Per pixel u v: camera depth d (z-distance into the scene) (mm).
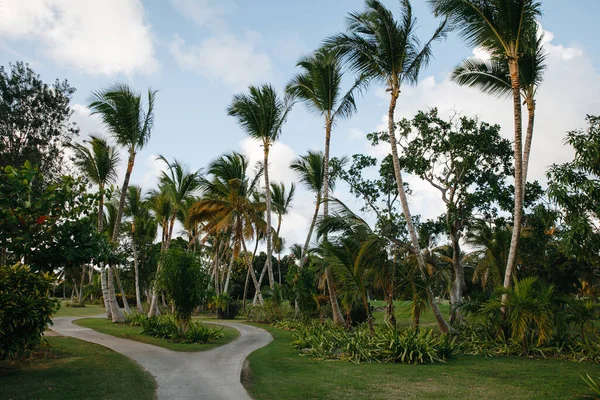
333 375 9328
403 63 14992
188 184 25031
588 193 11445
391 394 7586
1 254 10742
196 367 10273
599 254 12289
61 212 10156
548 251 20000
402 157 21547
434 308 14484
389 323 13914
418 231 21641
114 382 8336
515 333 12109
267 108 22594
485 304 13211
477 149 19562
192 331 15266
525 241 19078
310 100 21297
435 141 20641
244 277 45219
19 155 19219
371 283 15703
